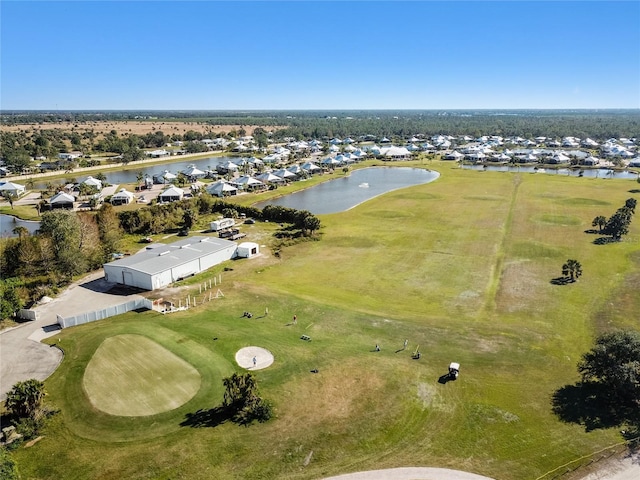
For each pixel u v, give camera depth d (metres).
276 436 38.41
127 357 50.41
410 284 72.19
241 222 112.31
